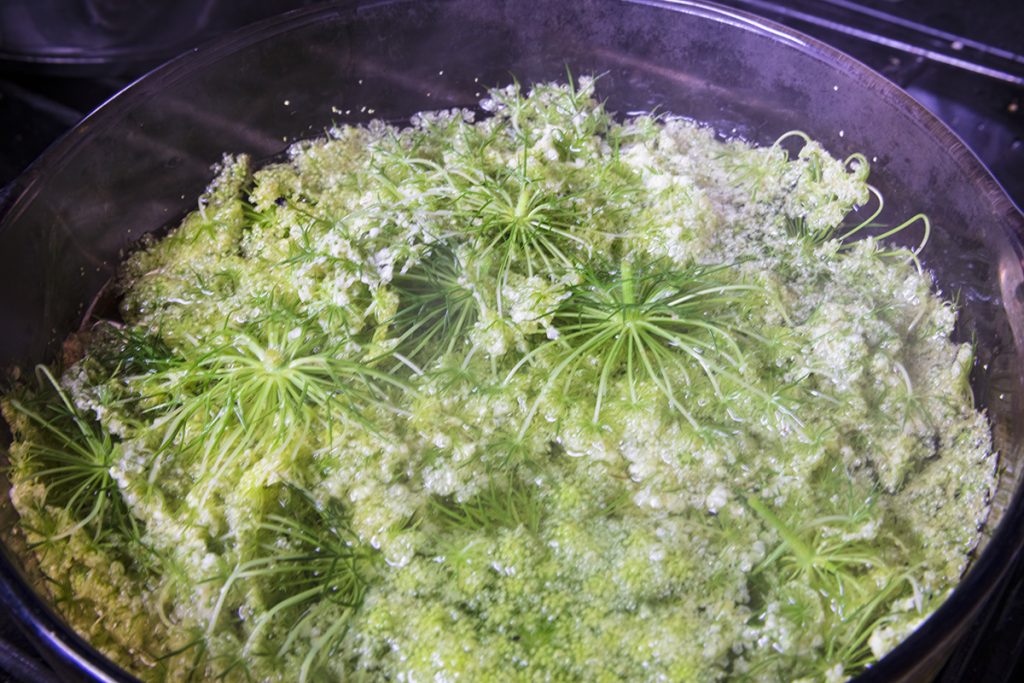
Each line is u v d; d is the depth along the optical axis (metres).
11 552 0.28
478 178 0.35
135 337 0.34
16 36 0.43
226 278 0.35
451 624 0.29
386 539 0.30
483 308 0.32
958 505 0.30
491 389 0.32
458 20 0.38
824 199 0.36
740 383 0.32
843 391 0.32
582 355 0.32
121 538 0.30
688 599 0.29
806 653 0.28
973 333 0.33
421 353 0.33
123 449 0.31
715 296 0.34
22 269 0.32
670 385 0.32
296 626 0.29
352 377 0.32
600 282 0.33
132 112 0.35
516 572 0.29
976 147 0.44
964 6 0.46
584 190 0.36
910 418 0.32
